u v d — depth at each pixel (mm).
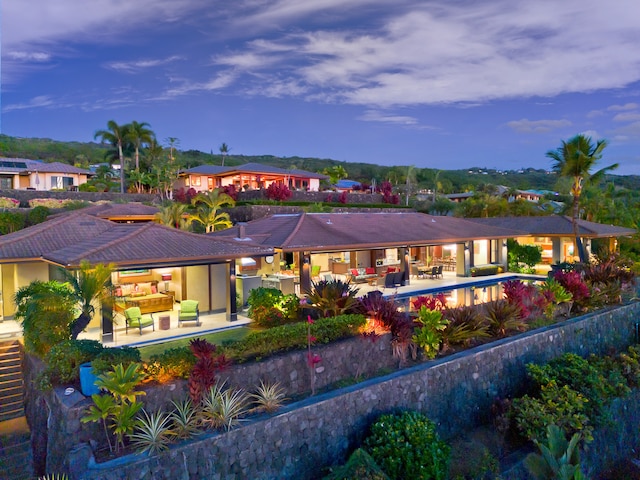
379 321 14375
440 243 25422
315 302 15695
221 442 9289
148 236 17125
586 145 30891
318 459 10812
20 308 14336
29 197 42250
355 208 52781
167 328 16250
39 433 10758
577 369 15656
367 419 11914
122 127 58750
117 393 8844
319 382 12398
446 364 13867
